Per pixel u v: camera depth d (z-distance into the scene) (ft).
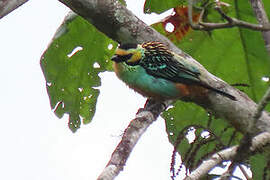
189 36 44.24
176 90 39.52
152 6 42.75
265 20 35.19
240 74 45.11
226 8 42.70
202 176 30.58
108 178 27.50
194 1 32.24
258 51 44.24
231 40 44.37
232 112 37.50
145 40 40.14
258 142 31.99
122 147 29.86
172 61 39.52
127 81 41.24
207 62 45.27
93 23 39.34
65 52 45.39
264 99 28.63
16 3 34.27
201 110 43.96
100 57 45.85
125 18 39.09
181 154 42.78
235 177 29.86
